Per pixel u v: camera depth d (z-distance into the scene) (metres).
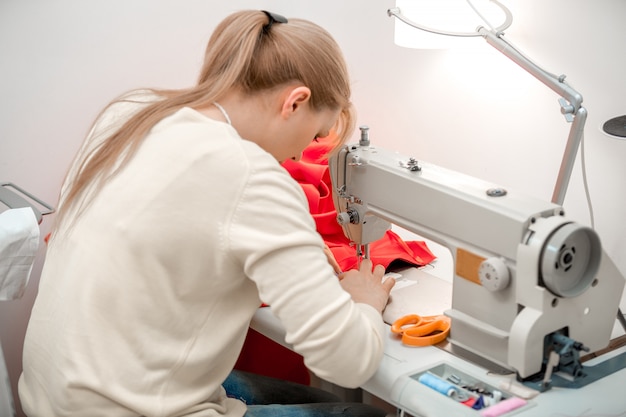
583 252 1.16
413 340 1.32
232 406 1.29
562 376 1.20
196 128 1.09
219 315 1.15
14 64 1.73
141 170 1.09
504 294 1.19
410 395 1.18
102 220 1.10
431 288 1.56
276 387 1.63
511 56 1.50
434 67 2.19
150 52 1.90
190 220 1.06
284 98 1.14
